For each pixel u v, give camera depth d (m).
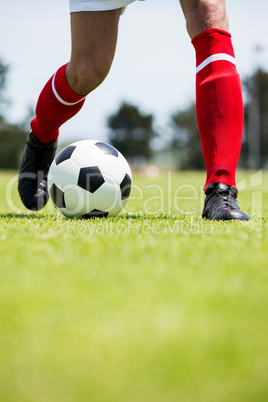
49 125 10.34
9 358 2.61
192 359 2.58
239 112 8.99
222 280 4.24
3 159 139.62
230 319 3.20
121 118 177.50
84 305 3.50
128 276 4.36
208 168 9.15
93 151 9.38
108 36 9.09
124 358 2.59
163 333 2.94
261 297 3.72
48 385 2.29
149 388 2.25
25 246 5.90
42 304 3.53
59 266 4.78
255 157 139.62
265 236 6.78
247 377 2.37
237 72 9.12
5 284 4.10
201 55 9.09
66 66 9.66
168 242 6.23
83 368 2.48
